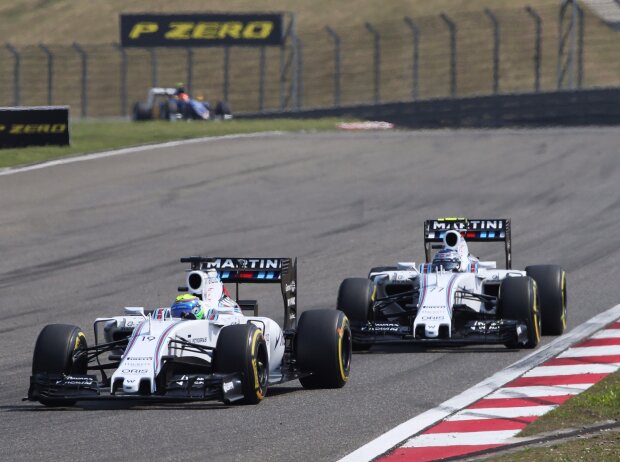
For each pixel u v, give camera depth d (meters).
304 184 105.19
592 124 181.12
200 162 119.31
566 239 78.69
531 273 48.38
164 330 33.62
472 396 35.56
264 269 38.84
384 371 41.03
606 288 61.03
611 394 33.88
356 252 74.56
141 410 34.00
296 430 30.81
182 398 32.53
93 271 68.81
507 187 102.06
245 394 33.66
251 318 36.62
